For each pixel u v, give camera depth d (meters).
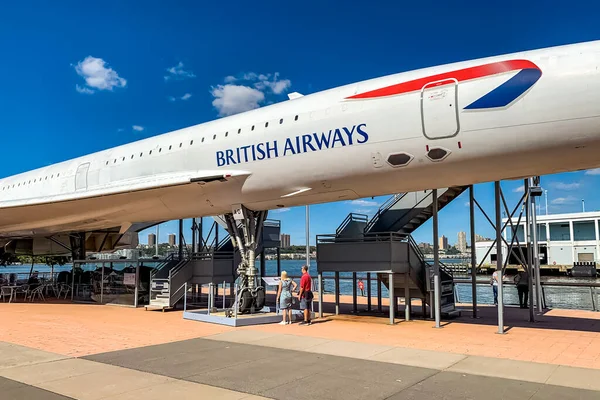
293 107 12.17
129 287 17.41
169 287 15.69
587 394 5.74
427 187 11.43
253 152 12.50
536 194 14.81
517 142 9.28
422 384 6.23
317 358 7.83
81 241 23.25
